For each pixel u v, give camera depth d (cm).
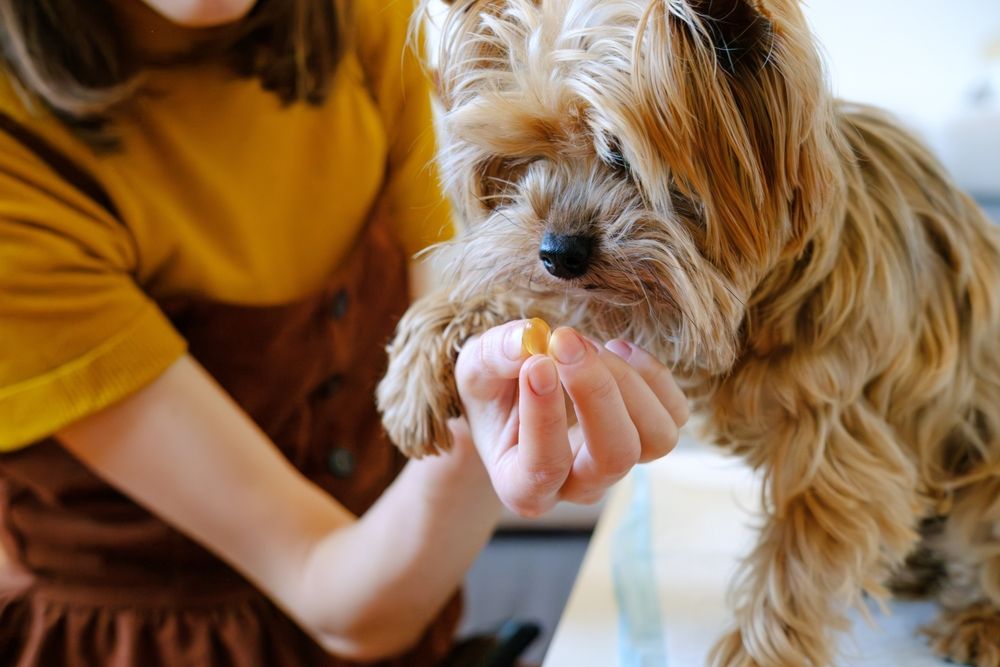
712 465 64
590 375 38
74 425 51
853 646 50
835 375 46
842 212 45
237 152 58
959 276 50
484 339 41
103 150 53
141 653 59
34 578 60
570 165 46
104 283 51
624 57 44
